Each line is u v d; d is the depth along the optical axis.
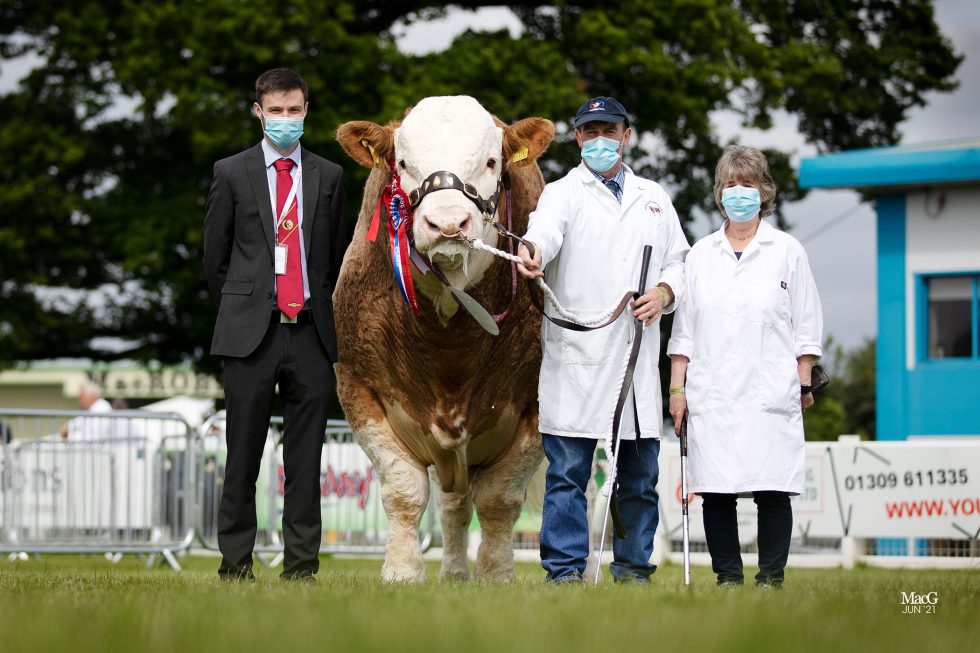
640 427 8.23
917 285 25.45
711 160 30.62
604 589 6.68
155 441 15.70
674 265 8.48
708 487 8.24
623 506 8.42
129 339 31.08
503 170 8.50
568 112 26.70
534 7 31.00
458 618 4.98
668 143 30.52
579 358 8.25
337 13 27.94
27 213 28.86
